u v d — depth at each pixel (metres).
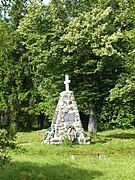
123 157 17.22
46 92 29.48
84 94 25.17
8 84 39.97
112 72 25.52
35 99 40.22
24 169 12.43
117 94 23.64
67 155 17.78
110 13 25.39
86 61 24.69
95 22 23.67
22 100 39.78
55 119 22.66
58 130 21.92
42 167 13.10
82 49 24.06
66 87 23.06
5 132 9.87
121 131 33.22
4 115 40.31
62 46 23.94
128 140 22.95
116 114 37.38
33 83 40.56
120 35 23.50
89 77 25.47
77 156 17.30
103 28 23.36
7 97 39.75
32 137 27.47
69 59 24.09
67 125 22.02
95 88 25.27
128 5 26.12
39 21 24.89
